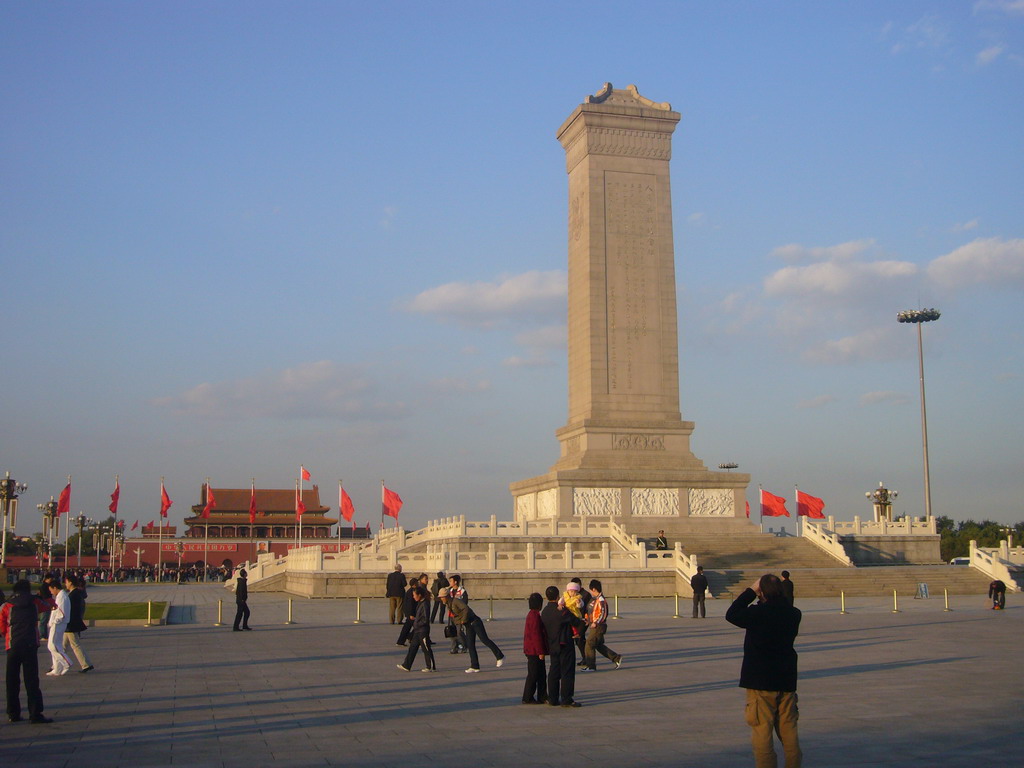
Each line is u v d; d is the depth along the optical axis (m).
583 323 99.19
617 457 95.44
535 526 84.88
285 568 92.31
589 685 29.14
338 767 18.47
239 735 21.69
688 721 23.14
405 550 89.69
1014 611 58.62
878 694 26.86
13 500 104.19
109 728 22.61
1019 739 20.69
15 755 19.70
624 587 71.06
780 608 16.38
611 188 100.00
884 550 90.38
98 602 73.94
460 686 29.12
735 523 95.19
